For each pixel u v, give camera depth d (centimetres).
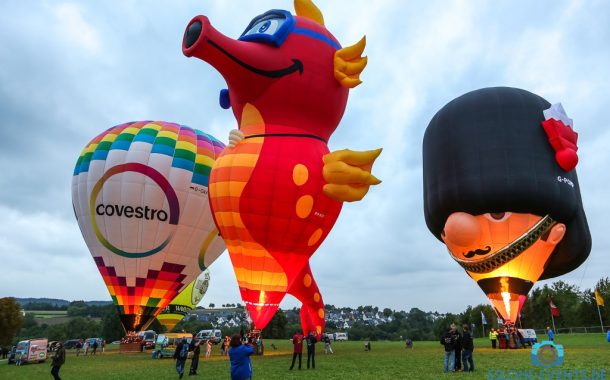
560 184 2009
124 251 2270
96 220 2288
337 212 1714
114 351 3102
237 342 655
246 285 1639
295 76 1605
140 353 2503
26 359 2250
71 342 3925
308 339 1426
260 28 1691
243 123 1689
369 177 1562
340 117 1777
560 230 2041
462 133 2109
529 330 2375
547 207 1980
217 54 1504
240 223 1587
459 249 2108
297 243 1620
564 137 2039
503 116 2075
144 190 2277
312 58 1639
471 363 1198
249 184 1563
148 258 2289
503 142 2020
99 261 2317
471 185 2009
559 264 2236
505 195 1955
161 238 2297
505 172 1969
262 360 1708
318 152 1644
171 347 2134
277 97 1608
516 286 2023
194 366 1363
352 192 1568
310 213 1602
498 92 2164
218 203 1634
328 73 1670
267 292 1625
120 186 2277
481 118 2094
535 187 1952
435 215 2223
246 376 639
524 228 1994
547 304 5747
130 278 2289
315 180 1598
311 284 2197
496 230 2011
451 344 1198
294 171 1570
